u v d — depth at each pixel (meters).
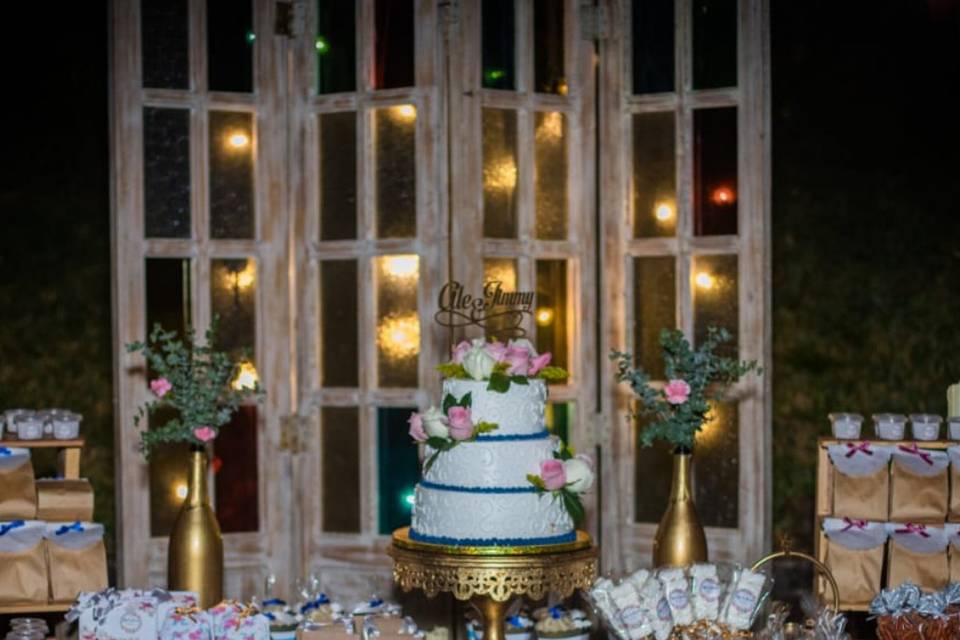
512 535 4.07
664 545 4.66
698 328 5.46
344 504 5.51
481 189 5.41
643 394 4.78
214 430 4.75
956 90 5.55
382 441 5.47
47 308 5.61
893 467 4.70
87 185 5.65
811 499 5.67
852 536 4.61
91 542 4.65
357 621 4.64
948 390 4.96
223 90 5.52
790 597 5.63
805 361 5.68
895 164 5.59
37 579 4.55
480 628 4.95
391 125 5.47
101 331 5.66
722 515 5.43
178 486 5.45
